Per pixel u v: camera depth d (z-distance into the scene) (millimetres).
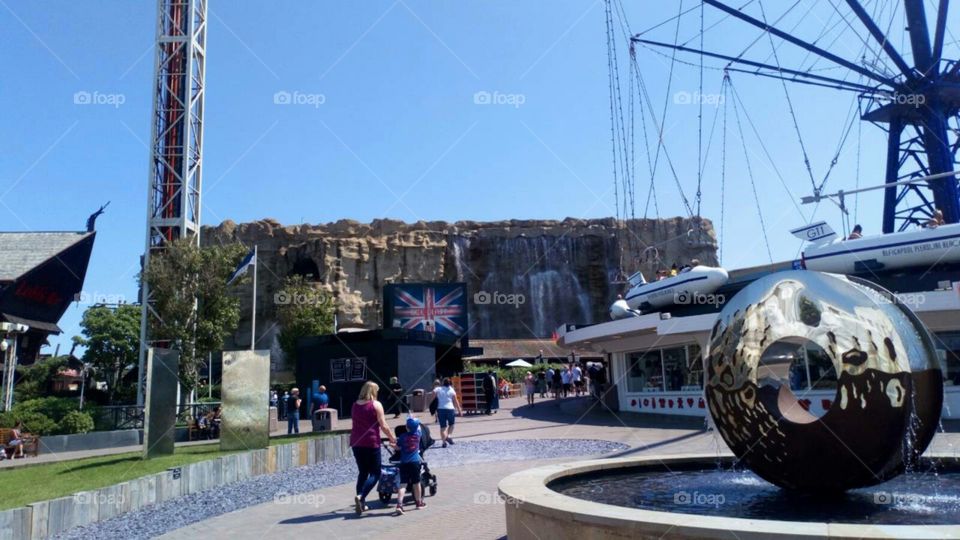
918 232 25641
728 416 7859
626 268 126750
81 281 47781
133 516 11430
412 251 123750
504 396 49062
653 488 8789
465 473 14789
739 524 5246
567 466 9336
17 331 32656
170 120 46406
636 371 30312
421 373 38531
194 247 36625
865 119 35406
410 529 9328
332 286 115375
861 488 7992
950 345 22531
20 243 45156
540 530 6551
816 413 21328
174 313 34438
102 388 62000
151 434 17844
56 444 26312
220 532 9688
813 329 7359
